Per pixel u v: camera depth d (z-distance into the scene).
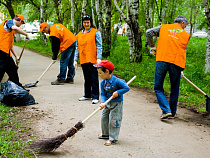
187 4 23.55
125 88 3.80
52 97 6.55
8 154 3.41
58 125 4.62
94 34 6.06
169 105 5.31
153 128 4.65
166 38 5.11
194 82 8.73
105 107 3.97
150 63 12.04
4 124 4.52
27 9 27.69
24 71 10.44
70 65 8.19
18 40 26.50
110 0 14.21
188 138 4.26
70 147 3.79
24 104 5.76
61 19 24.77
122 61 12.87
